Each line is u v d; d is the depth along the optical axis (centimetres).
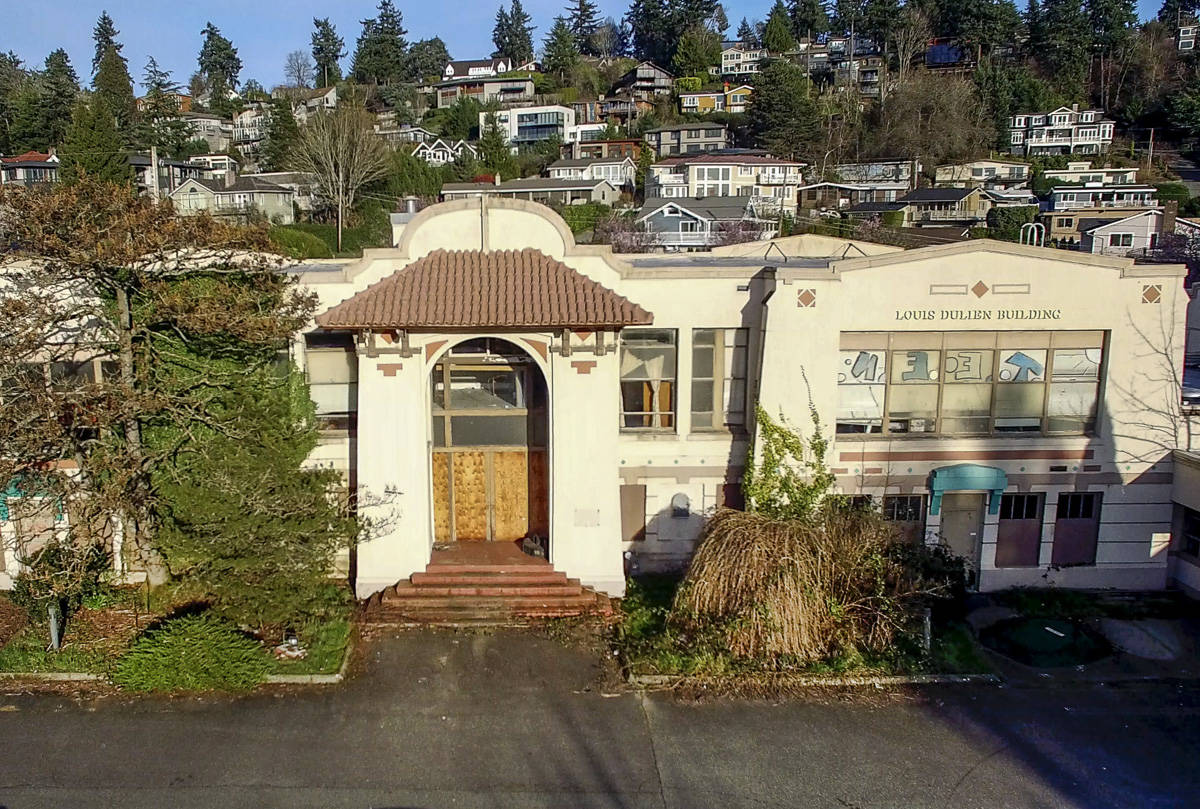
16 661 1762
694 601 1838
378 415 2012
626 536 2236
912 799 1394
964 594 2097
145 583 2033
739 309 2139
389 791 1394
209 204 8050
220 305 1747
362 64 15175
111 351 1800
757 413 2086
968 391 2181
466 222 2112
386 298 1961
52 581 1783
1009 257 2100
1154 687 1769
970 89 11488
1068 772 1468
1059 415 2203
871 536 1878
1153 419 2180
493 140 10350
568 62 15488
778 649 1758
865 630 1809
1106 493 2217
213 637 1711
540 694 1686
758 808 1370
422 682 1722
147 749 1489
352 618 1967
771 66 10819
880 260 2078
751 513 1897
